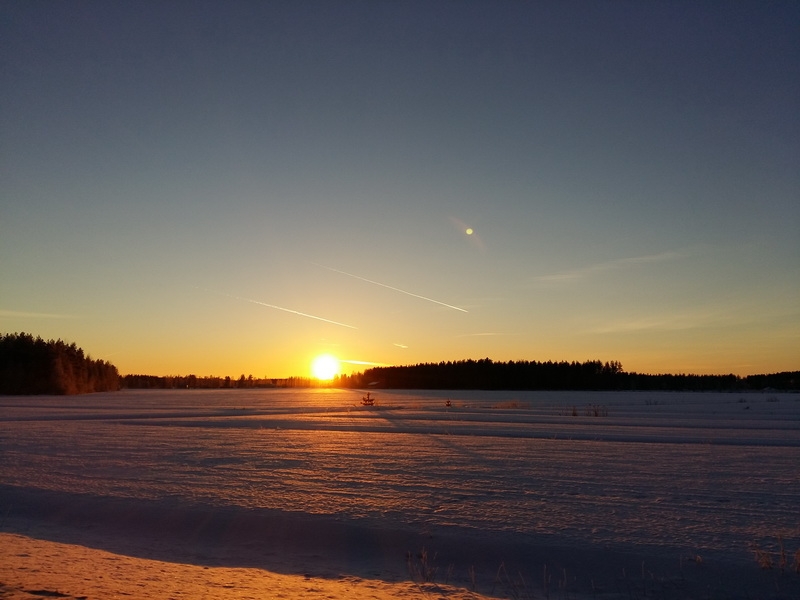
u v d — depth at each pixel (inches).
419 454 961.5
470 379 7155.5
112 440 1168.8
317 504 590.2
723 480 713.6
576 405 2815.0
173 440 1173.1
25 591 304.2
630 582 397.4
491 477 741.9
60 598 295.0
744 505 579.2
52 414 2076.8
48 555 413.1
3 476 744.3
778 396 4109.3
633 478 730.2
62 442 1130.0
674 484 689.6
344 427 1497.3
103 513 579.5
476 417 1909.4
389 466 832.3
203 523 543.8
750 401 3208.7
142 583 345.4
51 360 4894.2
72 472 777.6
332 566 441.1
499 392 5659.5
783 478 725.9
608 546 453.7
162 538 517.7
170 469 804.6
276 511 563.8
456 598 357.4
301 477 743.1
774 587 378.9
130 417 1910.7
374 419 1819.6
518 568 430.3
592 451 999.6
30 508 602.9
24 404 2987.2
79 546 465.7
